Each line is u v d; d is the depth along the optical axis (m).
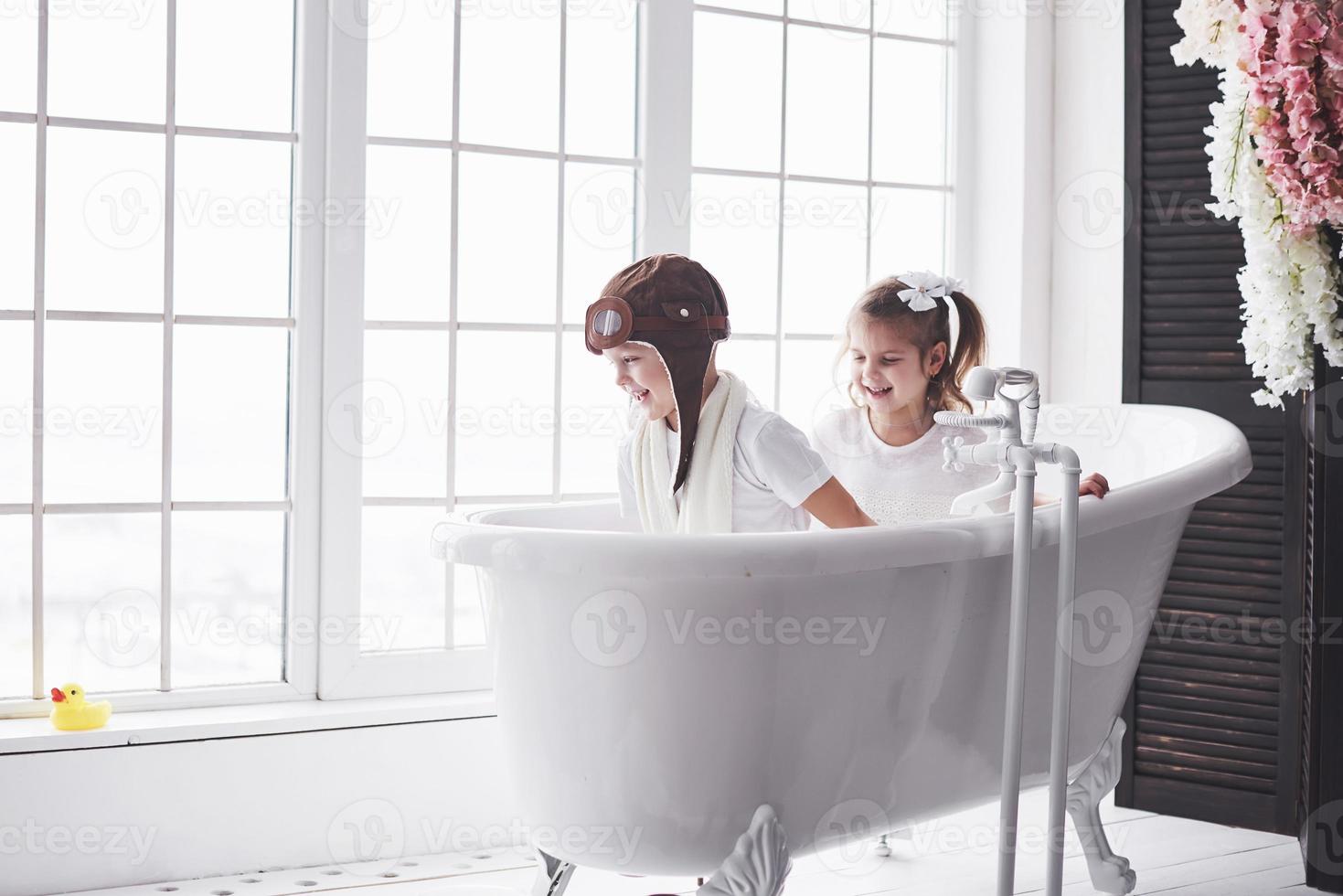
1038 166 2.94
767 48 2.77
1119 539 1.86
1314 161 2.06
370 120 2.38
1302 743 2.32
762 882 1.51
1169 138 2.60
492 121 2.49
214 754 2.14
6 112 2.15
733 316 2.75
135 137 2.23
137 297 2.24
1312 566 2.19
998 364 2.97
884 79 2.93
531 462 2.54
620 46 2.60
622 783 1.52
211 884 2.11
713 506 1.77
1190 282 2.58
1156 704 2.62
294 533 2.34
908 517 2.15
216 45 2.29
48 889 2.04
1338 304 2.14
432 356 2.45
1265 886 2.19
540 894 1.72
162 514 2.26
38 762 2.03
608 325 1.71
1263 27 2.11
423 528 2.45
